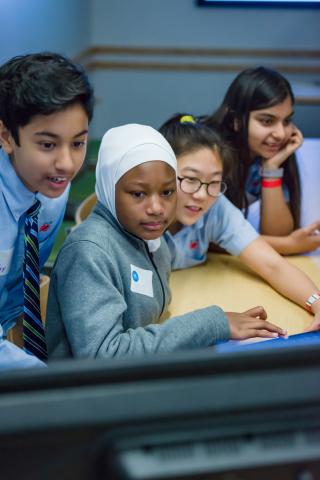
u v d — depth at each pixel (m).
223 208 1.22
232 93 1.28
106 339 0.82
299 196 1.37
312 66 1.84
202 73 1.92
